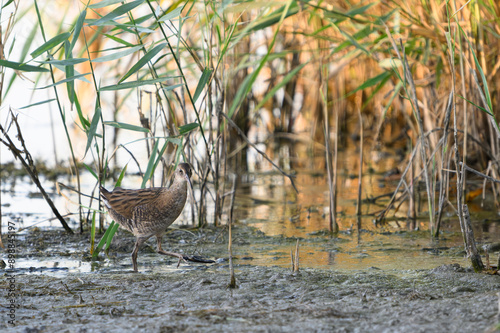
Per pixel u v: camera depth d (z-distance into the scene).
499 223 11.41
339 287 7.56
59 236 10.70
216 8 10.17
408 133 18.89
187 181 8.84
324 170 17.30
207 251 9.91
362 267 8.74
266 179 16.41
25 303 7.01
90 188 14.81
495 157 11.69
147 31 8.88
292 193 14.72
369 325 5.91
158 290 7.51
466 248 9.24
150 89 19.06
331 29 14.45
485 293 7.01
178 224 11.86
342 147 19.92
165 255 9.72
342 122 20.00
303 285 7.64
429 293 7.19
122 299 7.15
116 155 18.03
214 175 11.20
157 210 8.74
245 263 9.10
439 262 9.00
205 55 10.03
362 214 12.53
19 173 16.39
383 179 15.80
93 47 18.41
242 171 17.39
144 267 8.98
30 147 18.58
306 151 19.61
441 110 13.45
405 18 12.36
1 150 18.42
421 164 14.04
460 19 11.63
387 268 8.68
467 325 5.75
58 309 6.77
